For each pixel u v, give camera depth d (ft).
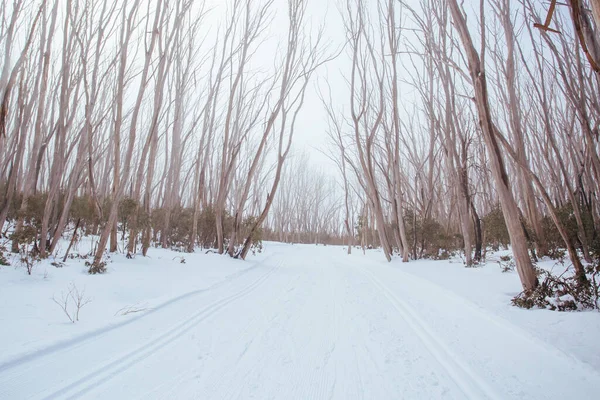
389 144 59.36
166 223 56.34
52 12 31.01
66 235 47.85
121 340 14.69
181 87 55.98
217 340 15.17
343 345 14.80
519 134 34.63
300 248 108.78
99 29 33.73
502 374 11.71
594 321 16.01
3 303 17.43
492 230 43.98
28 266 23.95
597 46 11.31
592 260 30.50
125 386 10.75
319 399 10.24
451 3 22.76
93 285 23.44
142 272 30.68
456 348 14.23
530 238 37.91
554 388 10.63
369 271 42.14
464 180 42.80
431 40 36.22
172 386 10.85
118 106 37.09
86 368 11.87
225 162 54.24
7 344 12.90
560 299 20.02
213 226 63.26
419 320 18.65
